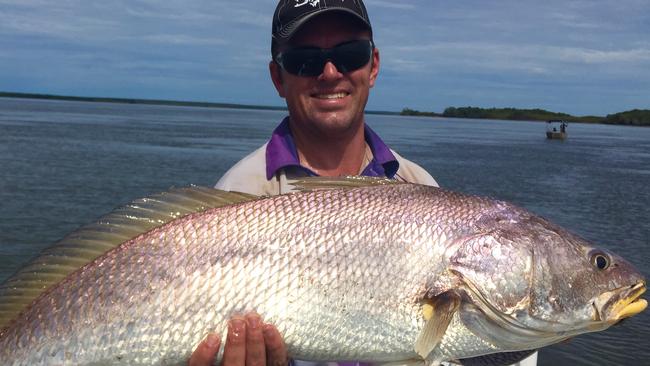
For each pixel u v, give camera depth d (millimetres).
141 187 4531
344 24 881
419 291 701
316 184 766
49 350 662
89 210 3541
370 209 729
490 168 7031
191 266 682
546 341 735
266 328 665
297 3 884
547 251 728
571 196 5008
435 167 6914
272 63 976
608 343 1867
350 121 902
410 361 706
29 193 3977
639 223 3896
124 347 663
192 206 721
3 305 686
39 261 697
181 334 667
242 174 890
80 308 669
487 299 706
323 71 879
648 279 2600
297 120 917
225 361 667
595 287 734
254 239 698
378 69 986
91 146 7809
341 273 697
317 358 694
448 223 729
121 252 692
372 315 695
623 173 7035
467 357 723
